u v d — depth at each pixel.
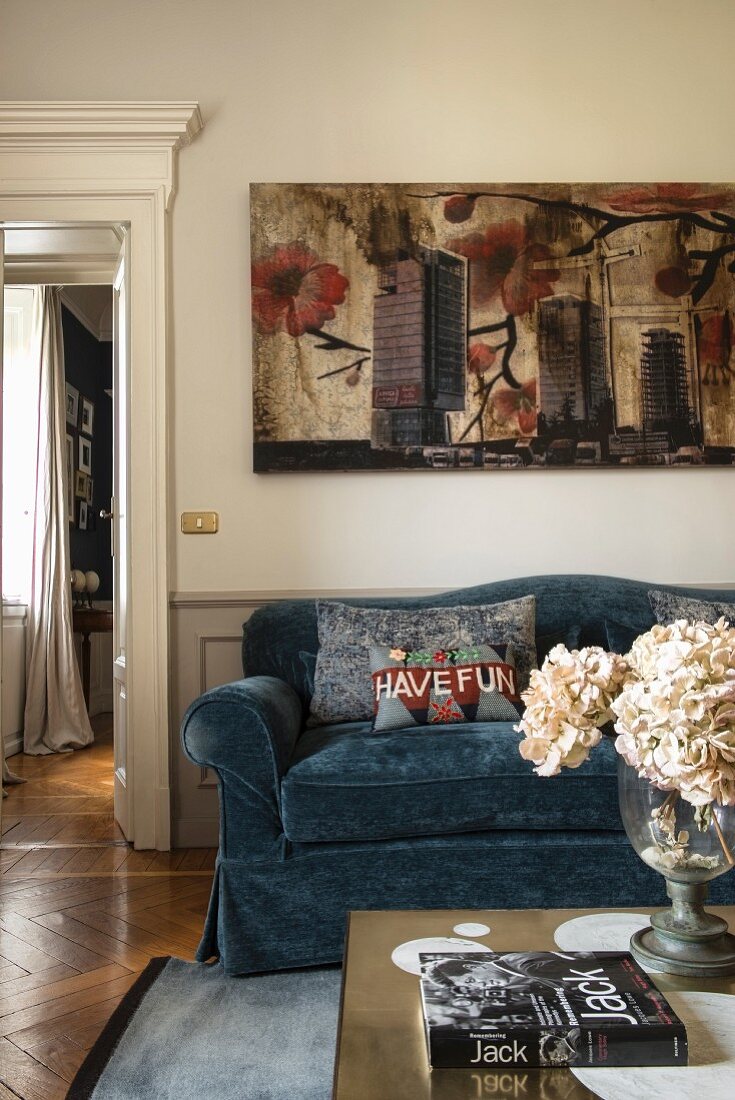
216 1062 1.80
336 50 3.66
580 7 3.71
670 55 3.71
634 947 1.40
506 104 3.68
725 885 2.24
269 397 3.54
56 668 5.58
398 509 3.59
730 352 3.61
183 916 2.67
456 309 3.57
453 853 2.26
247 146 3.63
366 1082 1.06
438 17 3.69
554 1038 1.09
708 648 1.30
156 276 3.52
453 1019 1.12
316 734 2.70
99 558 7.35
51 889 2.93
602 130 3.69
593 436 3.57
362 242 3.56
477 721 2.73
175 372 3.58
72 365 6.70
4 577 5.56
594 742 1.41
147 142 3.53
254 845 2.28
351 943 1.46
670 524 3.62
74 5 3.62
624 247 3.60
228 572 3.56
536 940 1.46
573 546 3.61
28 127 3.48
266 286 3.54
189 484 3.57
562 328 3.58
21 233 3.65
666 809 1.37
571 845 2.27
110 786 4.48
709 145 3.70
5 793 4.34
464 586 3.59
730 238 3.62
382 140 3.65
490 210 3.59
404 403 3.55
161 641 3.45
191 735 2.29
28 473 5.65
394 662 2.84
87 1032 1.96
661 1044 1.09
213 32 3.65
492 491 3.61
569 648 3.16
